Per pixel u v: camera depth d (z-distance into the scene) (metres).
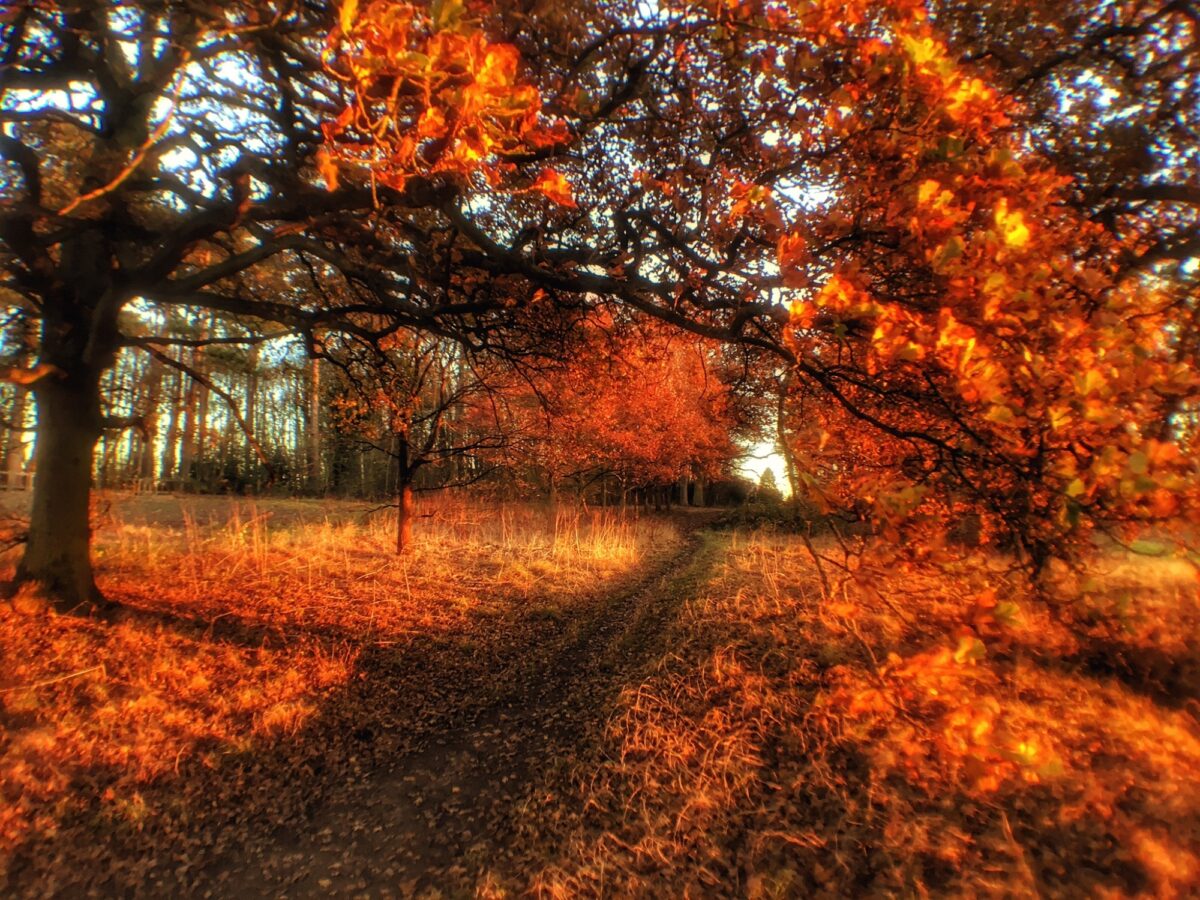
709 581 11.73
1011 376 2.42
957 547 2.72
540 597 11.92
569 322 7.62
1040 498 2.76
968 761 2.25
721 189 5.50
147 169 5.57
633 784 4.93
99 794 5.09
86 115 6.11
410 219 7.38
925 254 2.80
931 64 2.82
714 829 4.31
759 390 6.36
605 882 3.99
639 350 8.67
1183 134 4.38
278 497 29.59
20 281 6.93
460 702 7.29
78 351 7.73
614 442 22.72
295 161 5.89
